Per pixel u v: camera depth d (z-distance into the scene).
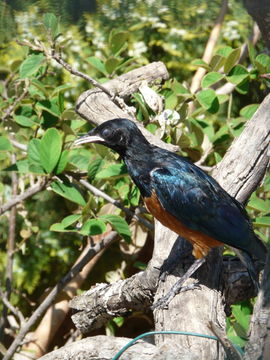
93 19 8.41
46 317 12.69
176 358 6.23
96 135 8.50
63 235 14.20
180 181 8.10
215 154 10.45
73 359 7.36
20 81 10.89
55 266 14.45
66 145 10.84
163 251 8.44
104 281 13.92
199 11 10.55
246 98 14.34
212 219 7.94
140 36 14.80
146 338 8.51
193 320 6.91
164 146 9.11
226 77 10.38
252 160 8.26
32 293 14.55
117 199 11.19
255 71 10.49
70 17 6.71
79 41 13.57
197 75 13.73
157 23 13.85
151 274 8.12
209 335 6.61
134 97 9.63
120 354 6.72
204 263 8.08
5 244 14.23
